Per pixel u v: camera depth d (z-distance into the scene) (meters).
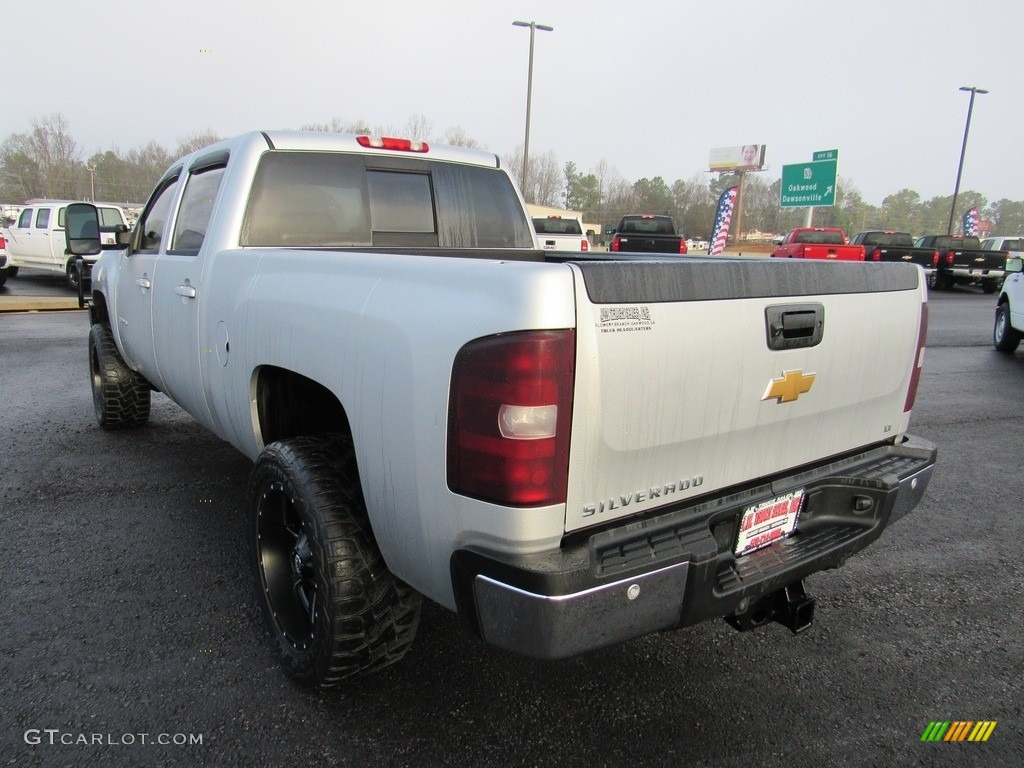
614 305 1.82
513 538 1.80
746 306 2.11
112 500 4.30
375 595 2.32
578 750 2.34
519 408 1.74
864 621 3.21
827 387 2.41
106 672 2.66
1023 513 4.54
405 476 2.02
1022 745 2.43
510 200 4.42
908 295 2.69
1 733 2.33
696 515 2.10
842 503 2.54
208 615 3.06
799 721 2.52
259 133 3.45
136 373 5.47
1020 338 10.84
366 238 3.76
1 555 3.57
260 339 2.72
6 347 9.34
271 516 2.70
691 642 3.00
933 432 6.40
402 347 1.99
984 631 3.15
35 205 18.08
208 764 2.23
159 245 4.16
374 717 2.46
